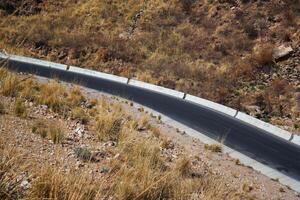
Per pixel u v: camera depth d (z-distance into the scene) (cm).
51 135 819
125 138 963
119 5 4012
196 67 2750
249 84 2386
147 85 2516
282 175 1176
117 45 3238
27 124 848
